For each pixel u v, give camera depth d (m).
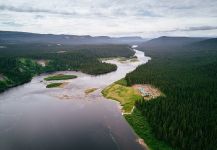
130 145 85.69
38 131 96.06
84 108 125.19
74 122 105.62
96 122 106.06
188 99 119.31
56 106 128.12
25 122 104.94
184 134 83.75
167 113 100.62
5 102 135.12
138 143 87.12
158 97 128.00
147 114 105.19
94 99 142.12
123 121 107.56
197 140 80.06
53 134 93.44
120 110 122.50
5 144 85.50
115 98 142.25
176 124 89.25
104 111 120.75
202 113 101.25
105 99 142.25
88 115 114.75
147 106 114.75
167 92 139.38
